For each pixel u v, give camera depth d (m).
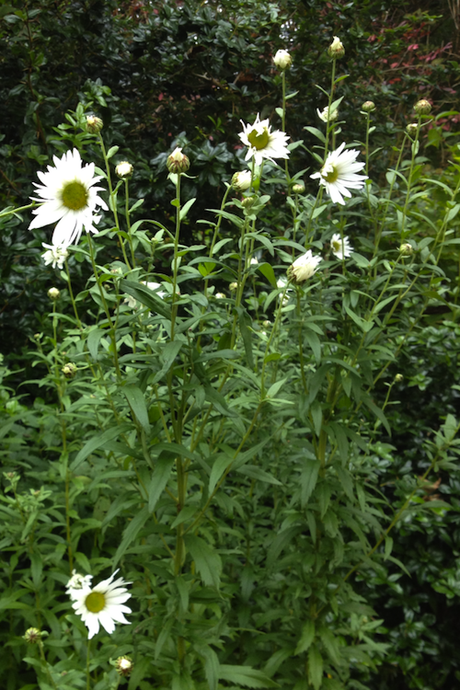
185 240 1.39
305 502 0.72
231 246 1.33
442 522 1.13
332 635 0.80
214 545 0.85
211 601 0.68
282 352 0.88
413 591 1.19
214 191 1.40
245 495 0.89
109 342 0.72
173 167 0.58
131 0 1.68
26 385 1.26
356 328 0.84
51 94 1.33
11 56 1.29
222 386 0.69
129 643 0.71
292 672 0.88
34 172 1.30
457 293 1.42
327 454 0.97
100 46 1.37
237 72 1.51
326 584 0.81
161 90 1.46
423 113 0.82
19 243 1.21
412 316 1.29
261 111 1.53
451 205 0.84
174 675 0.67
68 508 0.86
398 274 0.83
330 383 0.82
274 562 0.81
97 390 0.75
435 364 1.25
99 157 1.27
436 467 0.91
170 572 0.67
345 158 0.75
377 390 1.30
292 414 0.76
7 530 0.81
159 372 0.55
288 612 0.86
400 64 2.25
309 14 1.54
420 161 0.84
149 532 0.66
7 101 1.31
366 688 0.91
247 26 1.44
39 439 1.01
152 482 0.58
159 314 0.63
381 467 1.17
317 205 0.81
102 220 1.18
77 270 1.19
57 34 1.35
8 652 0.82
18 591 0.79
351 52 1.60
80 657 0.75
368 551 0.91
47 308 1.22
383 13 2.08
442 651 1.14
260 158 0.73
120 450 0.61
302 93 1.56
